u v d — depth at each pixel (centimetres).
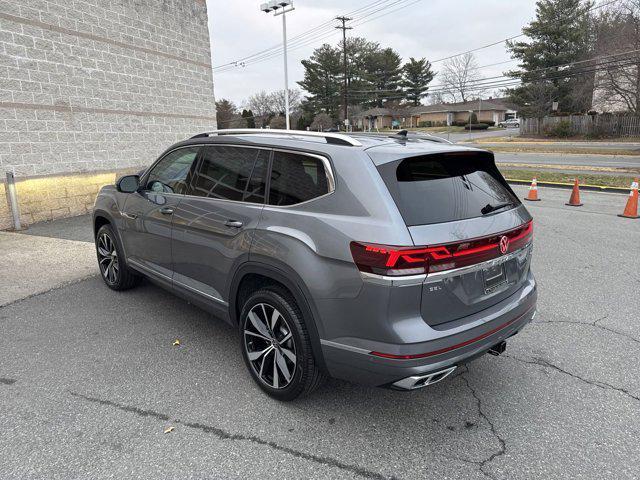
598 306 471
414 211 251
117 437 269
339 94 7462
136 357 364
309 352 281
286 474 242
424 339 241
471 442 268
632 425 283
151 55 1180
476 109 7906
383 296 238
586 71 3959
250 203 317
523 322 305
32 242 734
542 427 282
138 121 1155
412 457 255
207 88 1386
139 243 436
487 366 355
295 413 295
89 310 457
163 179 410
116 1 1070
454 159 302
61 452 256
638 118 3916
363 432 276
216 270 341
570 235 774
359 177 260
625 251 675
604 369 350
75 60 979
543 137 4547
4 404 301
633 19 3306
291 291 279
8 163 857
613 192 1296
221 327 421
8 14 843
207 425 281
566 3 4722
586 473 243
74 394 313
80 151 1004
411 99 8719
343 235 252
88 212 1032
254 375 320
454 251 248
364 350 249
